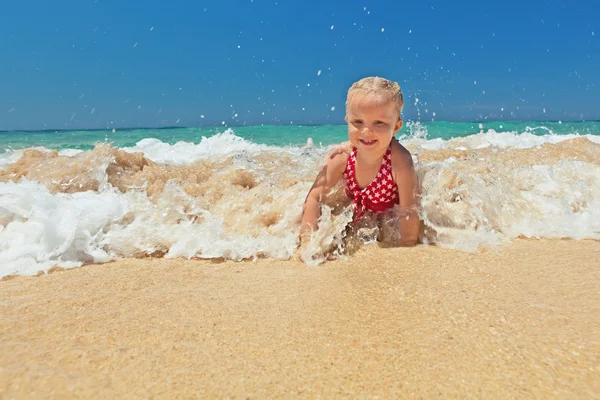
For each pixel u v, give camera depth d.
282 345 1.59
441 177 3.29
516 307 1.83
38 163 4.31
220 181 3.94
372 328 1.70
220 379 1.39
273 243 2.86
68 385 1.35
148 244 2.87
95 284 2.25
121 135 11.12
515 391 1.31
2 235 2.84
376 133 2.67
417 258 2.51
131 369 1.44
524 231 3.00
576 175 3.95
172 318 1.81
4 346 1.54
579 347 1.51
